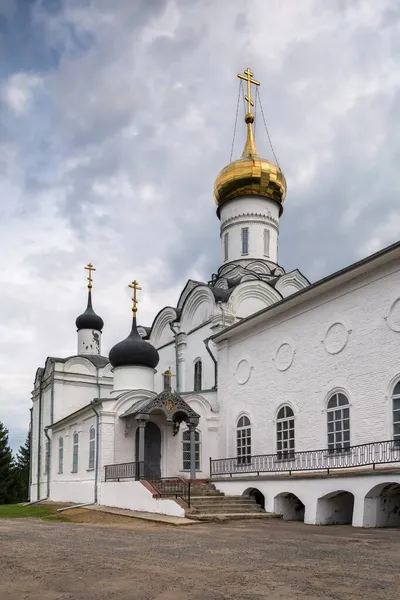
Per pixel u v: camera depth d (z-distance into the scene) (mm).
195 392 29516
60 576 8820
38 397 42406
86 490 28016
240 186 36469
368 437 20297
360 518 17578
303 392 23766
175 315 36031
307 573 8969
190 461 26859
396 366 19625
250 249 36094
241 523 19109
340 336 22234
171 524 18281
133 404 27844
